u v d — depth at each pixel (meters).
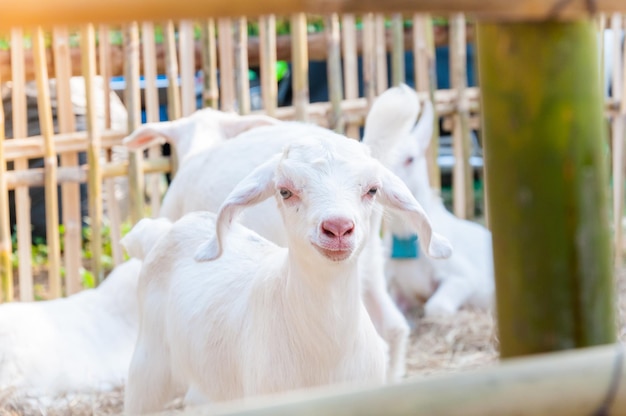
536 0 1.89
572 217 2.18
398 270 8.03
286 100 11.30
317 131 5.97
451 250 4.13
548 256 2.20
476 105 9.41
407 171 7.41
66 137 8.09
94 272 8.15
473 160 10.85
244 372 4.20
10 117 9.31
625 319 6.93
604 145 2.28
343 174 3.74
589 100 2.15
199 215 4.95
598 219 2.21
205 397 4.58
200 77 10.94
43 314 6.38
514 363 1.65
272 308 4.06
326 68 11.10
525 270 2.22
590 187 2.18
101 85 9.84
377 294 5.51
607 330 2.26
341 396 1.57
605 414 1.64
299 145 3.85
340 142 3.89
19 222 8.01
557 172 2.16
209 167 6.08
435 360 6.65
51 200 7.97
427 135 7.59
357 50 8.94
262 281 4.17
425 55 8.83
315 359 3.99
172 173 8.31
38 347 6.17
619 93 9.02
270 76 8.34
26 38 9.19
